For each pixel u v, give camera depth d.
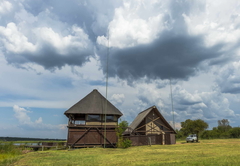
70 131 32.91
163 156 17.73
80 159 17.50
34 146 34.53
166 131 41.72
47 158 18.70
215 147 26.27
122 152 23.34
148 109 43.53
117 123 35.34
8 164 16.08
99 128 33.78
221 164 11.51
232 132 68.06
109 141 33.22
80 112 33.75
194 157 15.98
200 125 46.41
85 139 32.84
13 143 31.50
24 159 18.56
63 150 28.97
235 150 21.38
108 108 35.53
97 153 22.73
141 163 13.66
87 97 37.12
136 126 40.09
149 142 35.66
